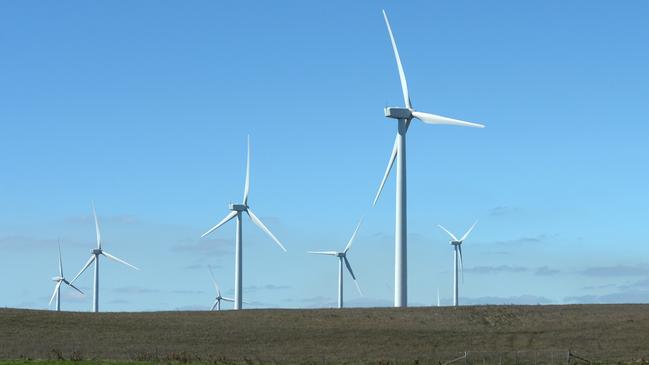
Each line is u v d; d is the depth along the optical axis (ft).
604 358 273.33
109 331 323.98
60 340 306.35
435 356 280.92
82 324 334.24
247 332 324.39
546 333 322.34
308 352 290.56
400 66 340.59
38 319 338.75
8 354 275.59
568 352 263.70
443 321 343.87
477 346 302.66
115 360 250.78
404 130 336.90
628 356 278.46
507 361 264.11
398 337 315.99
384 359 273.95
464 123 324.19
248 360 255.70
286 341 309.83
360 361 264.72
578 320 344.28
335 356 282.15
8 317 338.95
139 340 309.83
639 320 341.00
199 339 312.29
